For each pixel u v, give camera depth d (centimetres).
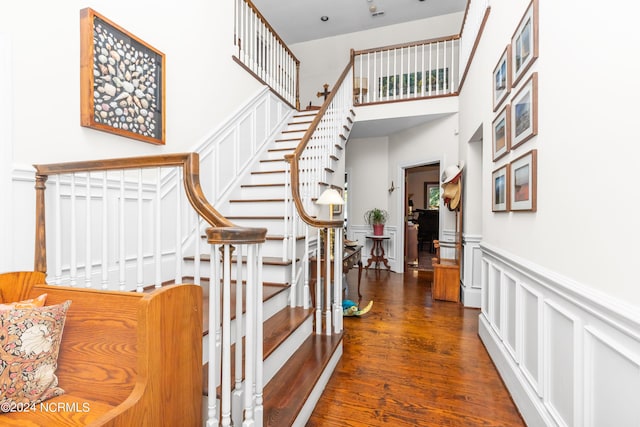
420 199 975
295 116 518
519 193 182
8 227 158
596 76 112
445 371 216
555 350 141
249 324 119
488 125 266
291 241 263
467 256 369
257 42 429
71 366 122
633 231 92
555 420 137
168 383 107
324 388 192
